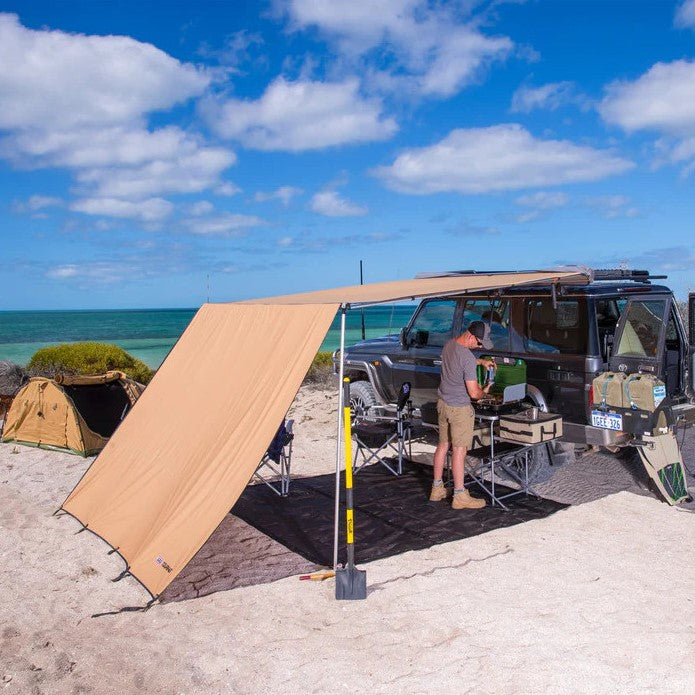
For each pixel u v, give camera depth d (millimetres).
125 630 4160
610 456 8031
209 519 4422
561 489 6809
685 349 6812
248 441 4609
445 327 7949
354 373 9328
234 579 4832
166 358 6551
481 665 3650
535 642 3885
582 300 6367
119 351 15469
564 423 6527
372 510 6215
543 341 6727
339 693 3430
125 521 5176
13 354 41375
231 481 4496
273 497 6691
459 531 5660
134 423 6184
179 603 4496
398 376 8500
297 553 5250
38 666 3766
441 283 5883
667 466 6289
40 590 4789
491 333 7254
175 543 4488
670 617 4176
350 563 4488
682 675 3541
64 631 4172
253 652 3850
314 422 11016
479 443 6594
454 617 4199
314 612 4312
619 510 6164
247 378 5113
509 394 6422
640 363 6184
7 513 6477
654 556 5133
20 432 9406
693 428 9484
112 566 5172
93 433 8812
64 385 9148
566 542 5410
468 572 4863
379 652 3814
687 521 5887
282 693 3453
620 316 6512
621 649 3803
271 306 5605
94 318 123000
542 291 6609
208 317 6555
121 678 3629
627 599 4426
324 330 4672
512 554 5176
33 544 5656
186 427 5395
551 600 4418
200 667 3715
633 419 6023
